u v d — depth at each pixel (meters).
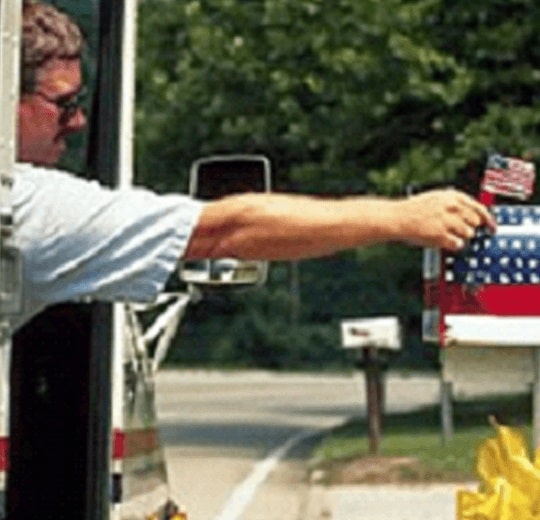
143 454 9.95
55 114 7.01
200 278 9.67
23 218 6.00
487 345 7.44
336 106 41.31
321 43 39.75
